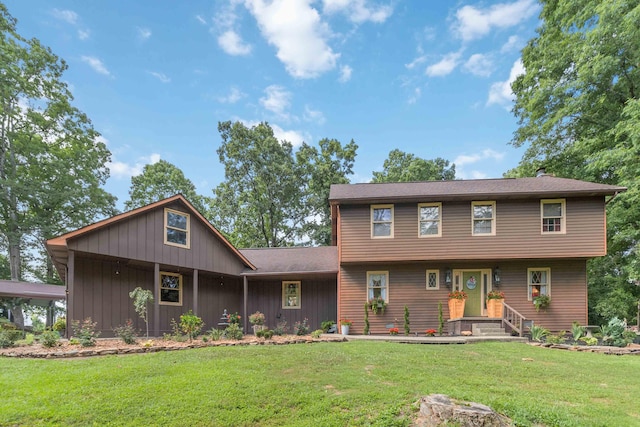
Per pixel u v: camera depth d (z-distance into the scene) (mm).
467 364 7527
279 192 30062
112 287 12055
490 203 13797
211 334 10977
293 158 31938
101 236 10930
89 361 7340
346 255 14141
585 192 12844
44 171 24109
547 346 10070
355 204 14414
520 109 22109
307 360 7445
